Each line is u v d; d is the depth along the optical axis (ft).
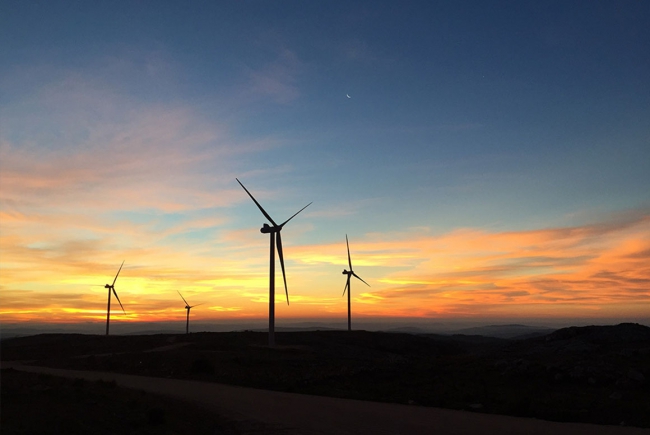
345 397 112.27
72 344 301.43
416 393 113.50
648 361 122.01
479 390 112.06
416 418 82.38
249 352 220.84
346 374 142.61
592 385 110.93
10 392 85.87
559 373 117.70
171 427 68.90
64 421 63.87
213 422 77.36
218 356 198.49
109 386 107.24
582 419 83.35
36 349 289.33
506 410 91.40
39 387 92.79
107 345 283.79
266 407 92.02
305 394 116.16
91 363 199.62
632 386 106.01
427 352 346.95
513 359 137.90
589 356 131.44
